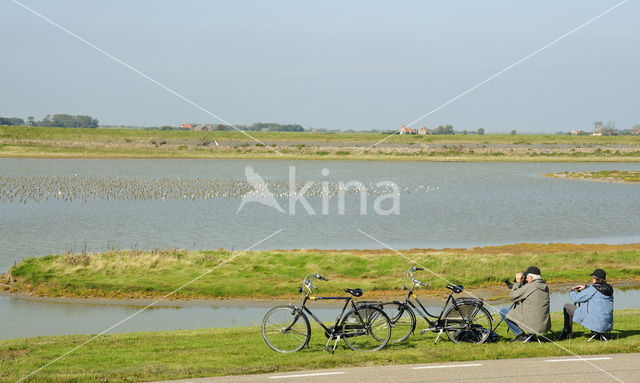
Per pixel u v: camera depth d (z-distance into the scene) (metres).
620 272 28.08
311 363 10.98
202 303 23.58
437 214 53.31
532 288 12.91
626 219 51.12
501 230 44.78
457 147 148.62
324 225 46.34
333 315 21.19
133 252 29.64
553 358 11.19
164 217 48.91
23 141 128.25
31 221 45.31
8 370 11.38
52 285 25.36
